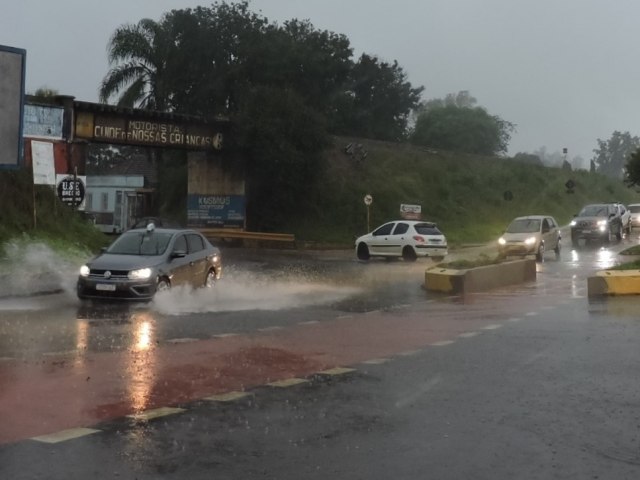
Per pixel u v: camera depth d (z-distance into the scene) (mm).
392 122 65188
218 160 43781
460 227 50812
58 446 6367
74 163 33094
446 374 9359
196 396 8164
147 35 47531
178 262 16906
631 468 5938
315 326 13469
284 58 47844
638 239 43594
